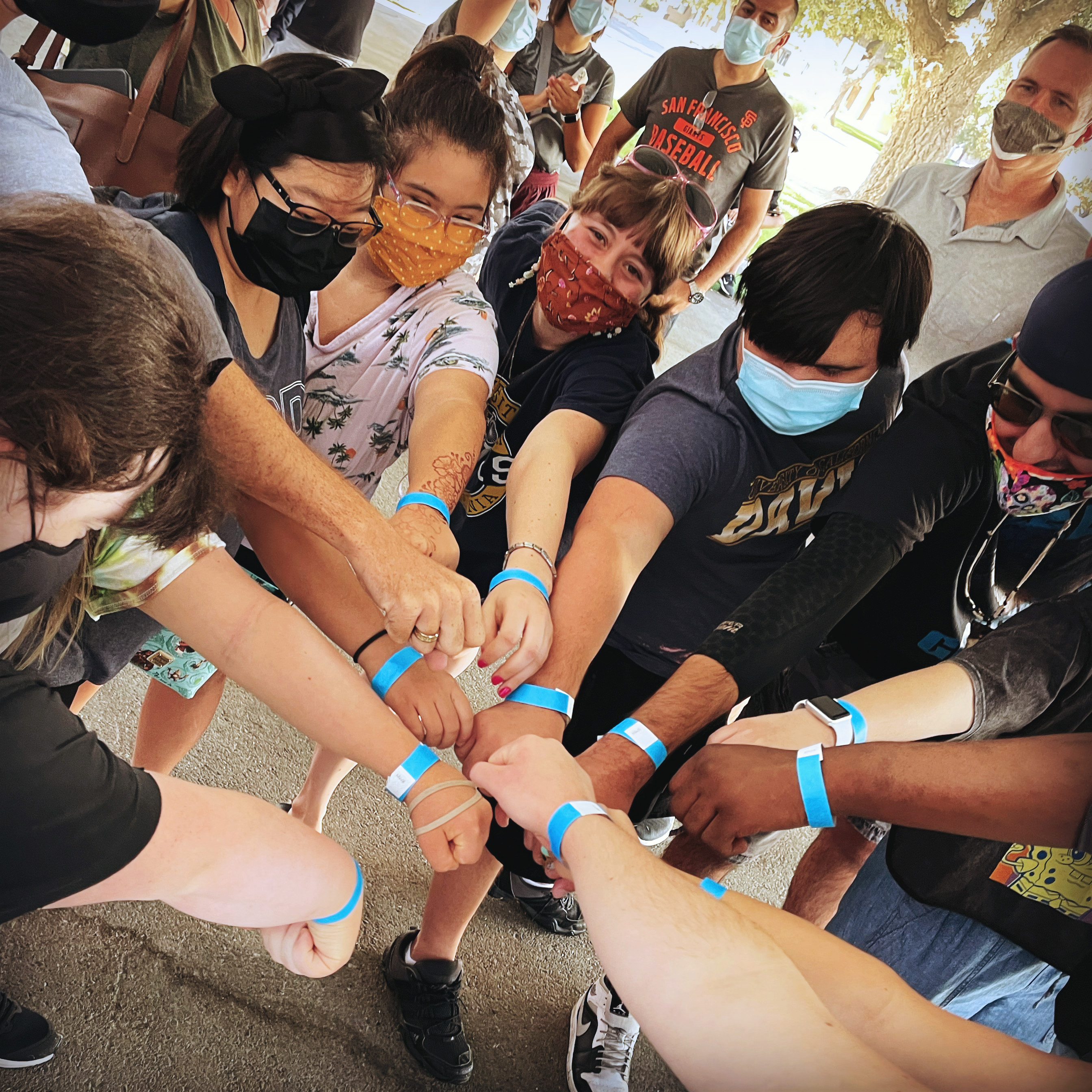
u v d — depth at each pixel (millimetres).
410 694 1229
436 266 1521
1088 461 1479
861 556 1466
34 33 1664
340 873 986
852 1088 709
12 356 624
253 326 1353
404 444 1658
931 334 3295
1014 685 1401
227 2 2047
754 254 1488
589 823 912
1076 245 3021
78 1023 1609
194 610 1110
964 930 1526
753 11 2951
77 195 1151
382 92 1225
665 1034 771
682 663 1667
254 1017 1732
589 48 3352
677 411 1528
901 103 3730
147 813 798
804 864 1984
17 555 711
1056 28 3348
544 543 1385
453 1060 1758
